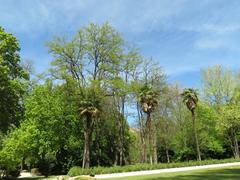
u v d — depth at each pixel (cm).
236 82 6375
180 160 6888
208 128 6788
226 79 6438
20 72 3222
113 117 5566
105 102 5250
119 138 5466
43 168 5500
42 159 5509
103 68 4766
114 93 4972
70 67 4731
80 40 4734
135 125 6606
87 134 4666
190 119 6756
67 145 5306
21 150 4934
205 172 3403
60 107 5272
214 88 6494
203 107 6750
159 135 6444
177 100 6719
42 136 5119
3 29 3161
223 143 7119
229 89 6397
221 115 6247
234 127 6438
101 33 4775
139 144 6475
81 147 5378
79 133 5378
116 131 5716
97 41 4781
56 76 4691
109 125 5709
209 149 6850
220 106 6456
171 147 6925
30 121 5159
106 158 5594
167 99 6269
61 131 5272
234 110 6084
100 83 4741
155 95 5338
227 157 7169
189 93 5869
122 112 5434
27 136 4966
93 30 4766
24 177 5050
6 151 4756
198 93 6359
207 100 6638
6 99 3027
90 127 4794
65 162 5494
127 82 5231
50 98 5303
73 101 5066
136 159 6831
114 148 5731
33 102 5256
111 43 4822
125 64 5075
